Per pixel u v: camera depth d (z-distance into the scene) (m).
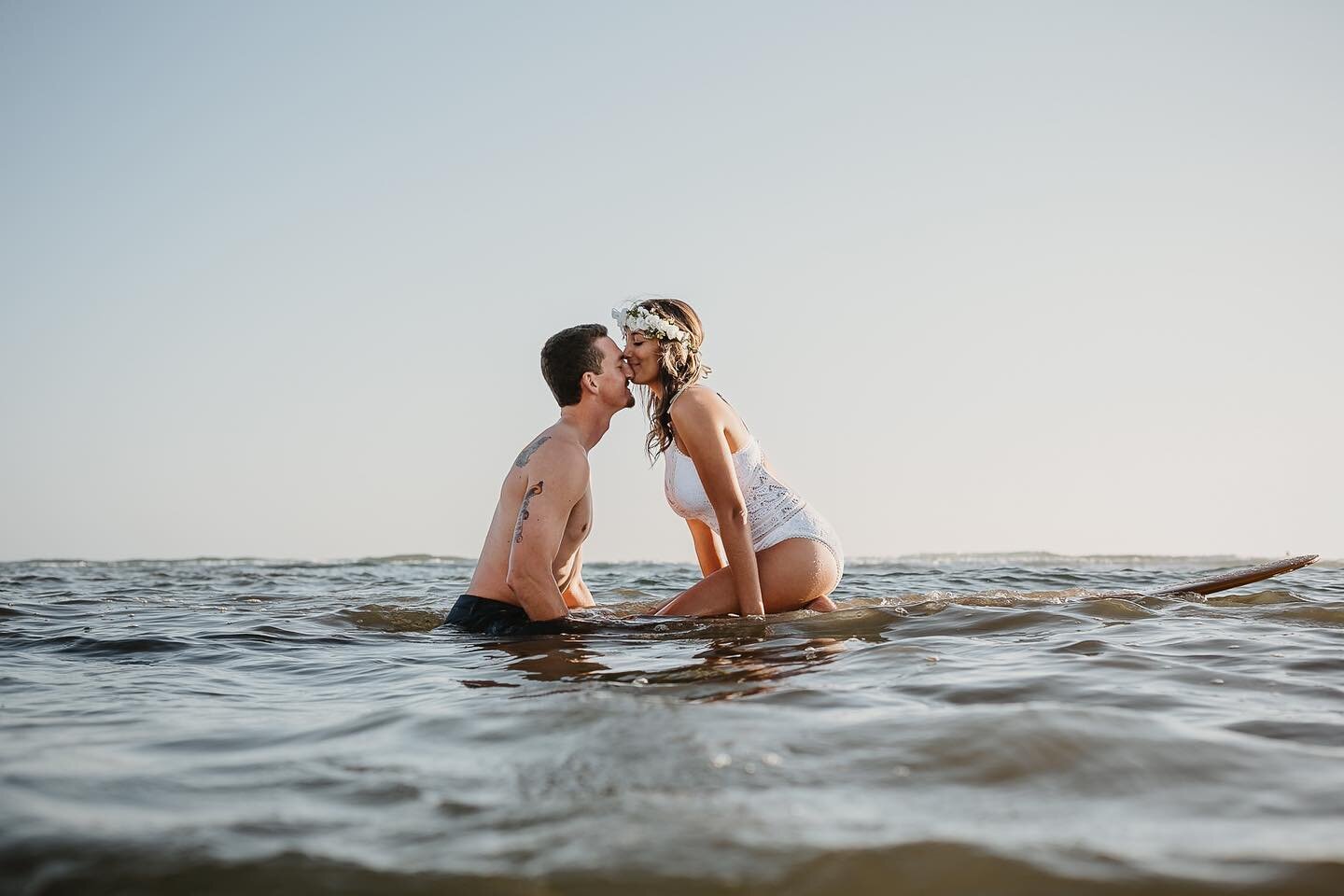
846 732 1.96
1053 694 2.42
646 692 2.50
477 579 4.59
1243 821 1.48
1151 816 1.50
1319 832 1.43
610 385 4.67
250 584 7.85
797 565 4.80
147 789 1.73
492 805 1.58
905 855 1.35
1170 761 1.76
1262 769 1.73
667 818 1.50
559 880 1.29
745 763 1.76
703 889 1.27
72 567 12.20
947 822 1.47
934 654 3.12
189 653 3.71
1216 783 1.65
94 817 1.56
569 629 4.12
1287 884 1.26
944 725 1.98
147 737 2.19
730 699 2.35
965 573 8.56
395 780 1.75
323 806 1.62
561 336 4.65
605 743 1.91
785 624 4.11
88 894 1.28
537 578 4.21
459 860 1.36
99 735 2.22
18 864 1.36
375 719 2.33
